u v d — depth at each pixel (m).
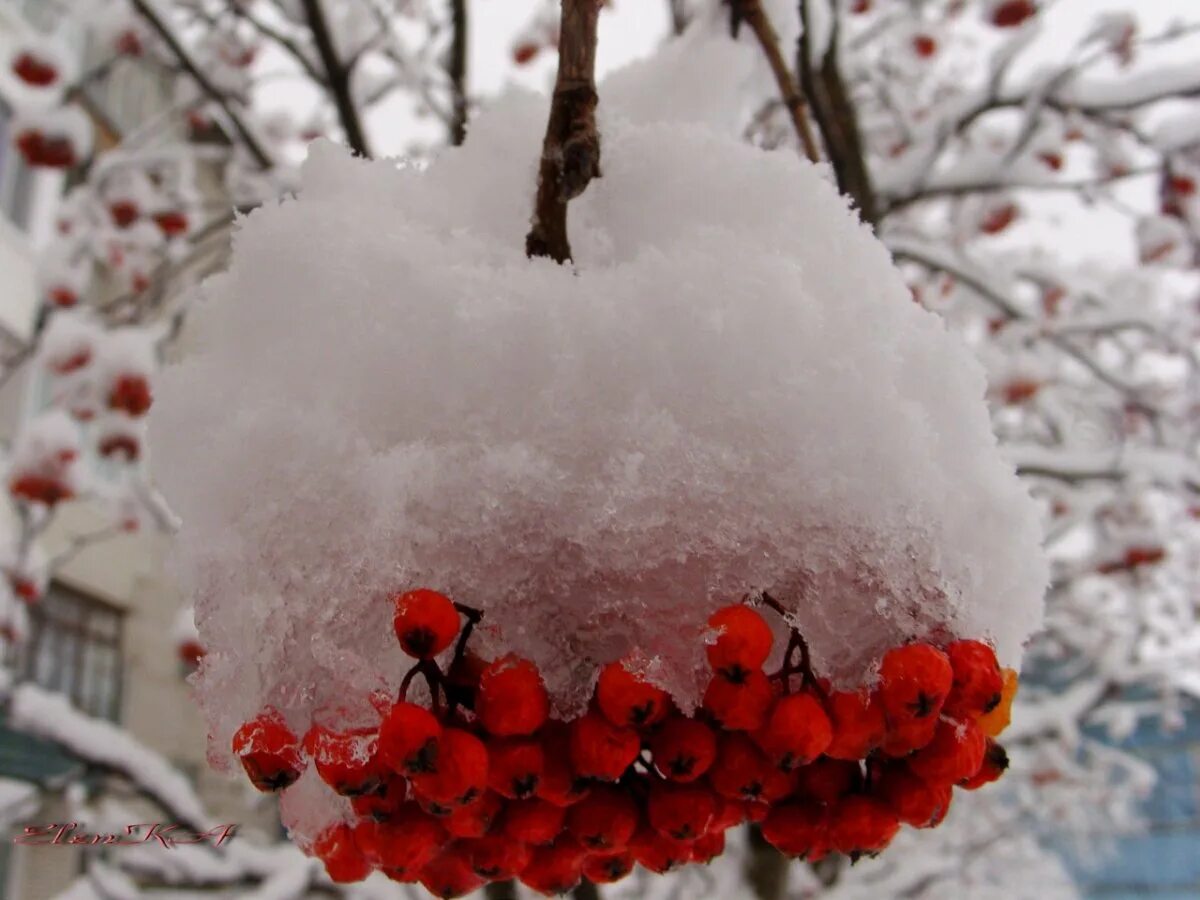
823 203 0.30
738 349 0.27
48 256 1.02
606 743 0.26
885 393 0.27
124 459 0.94
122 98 2.25
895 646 0.27
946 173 0.81
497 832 0.27
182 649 0.94
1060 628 1.30
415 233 0.30
